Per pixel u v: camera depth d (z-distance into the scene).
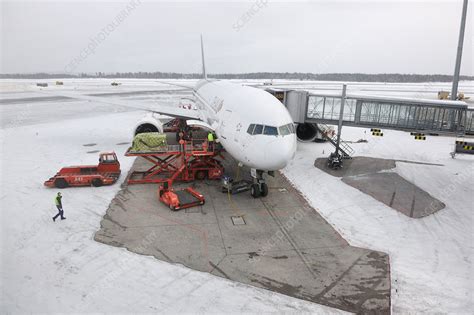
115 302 8.77
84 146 25.38
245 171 20.27
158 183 17.91
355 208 15.49
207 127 19.23
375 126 22.16
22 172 18.97
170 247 11.58
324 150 26.44
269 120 14.25
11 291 9.03
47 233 12.25
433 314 8.71
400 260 11.28
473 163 23.69
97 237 12.08
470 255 11.77
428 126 21.31
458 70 24.16
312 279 10.02
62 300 8.77
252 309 8.66
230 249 11.59
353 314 8.60
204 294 9.20
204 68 39.97
